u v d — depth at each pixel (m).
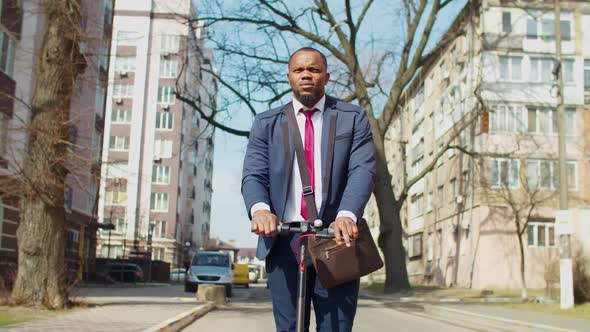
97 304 12.56
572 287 15.27
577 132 32.53
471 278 32.78
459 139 35.91
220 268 24.72
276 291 3.04
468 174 34.09
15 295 10.87
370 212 64.56
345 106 3.13
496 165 31.98
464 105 34.94
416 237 46.72
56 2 11.51
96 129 28.41
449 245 37.56
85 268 29.53
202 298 16.28
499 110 32.53
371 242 2.92
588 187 31.89
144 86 61.47
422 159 46.00
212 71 24.56
